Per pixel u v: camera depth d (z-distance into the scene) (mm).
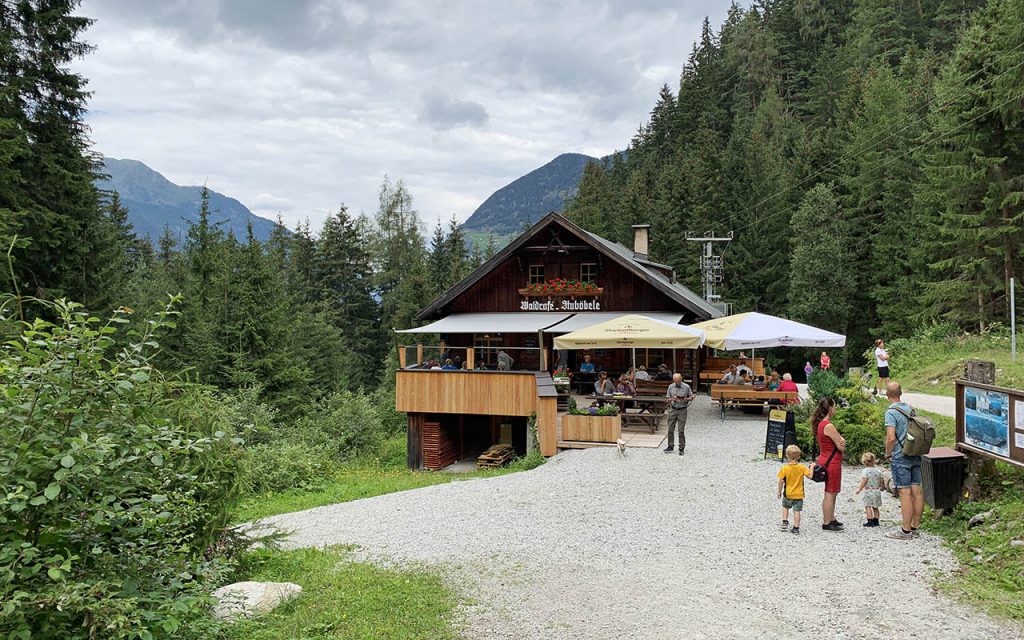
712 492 12094
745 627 6723
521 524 10820
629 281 27078
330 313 53062
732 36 103062
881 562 8359
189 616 6316
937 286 33031
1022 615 6664
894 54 72438
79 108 24672
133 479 5484
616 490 12602
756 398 19562
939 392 21828
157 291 40344
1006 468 9719
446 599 7719
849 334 48375
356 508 12836
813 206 47719
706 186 61344
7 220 18781
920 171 43000
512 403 20234
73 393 5246
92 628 4934
